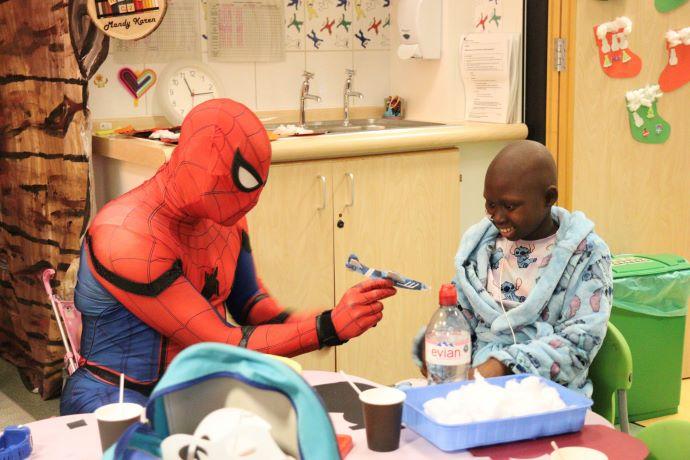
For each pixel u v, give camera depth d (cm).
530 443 129
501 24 329
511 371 164
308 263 297
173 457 98
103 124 326
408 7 344
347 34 372
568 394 139
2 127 329
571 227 174
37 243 319
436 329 159
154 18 290
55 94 300
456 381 148
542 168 170
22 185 321
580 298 170
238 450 95
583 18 304
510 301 178
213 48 343
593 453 120
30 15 303
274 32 354
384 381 320
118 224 181
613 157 319
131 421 128
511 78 321
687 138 328
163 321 180
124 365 188
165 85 326
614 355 171
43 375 325
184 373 102
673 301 290
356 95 365
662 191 329
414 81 370
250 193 177
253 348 180
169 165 185
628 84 315
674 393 297
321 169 294
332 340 180
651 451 146
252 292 211
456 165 321
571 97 308
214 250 195
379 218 308
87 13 289
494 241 187
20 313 338
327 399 151
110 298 185
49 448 133
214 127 174
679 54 319
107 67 323
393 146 300
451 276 329
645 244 330
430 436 129
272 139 288
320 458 95
